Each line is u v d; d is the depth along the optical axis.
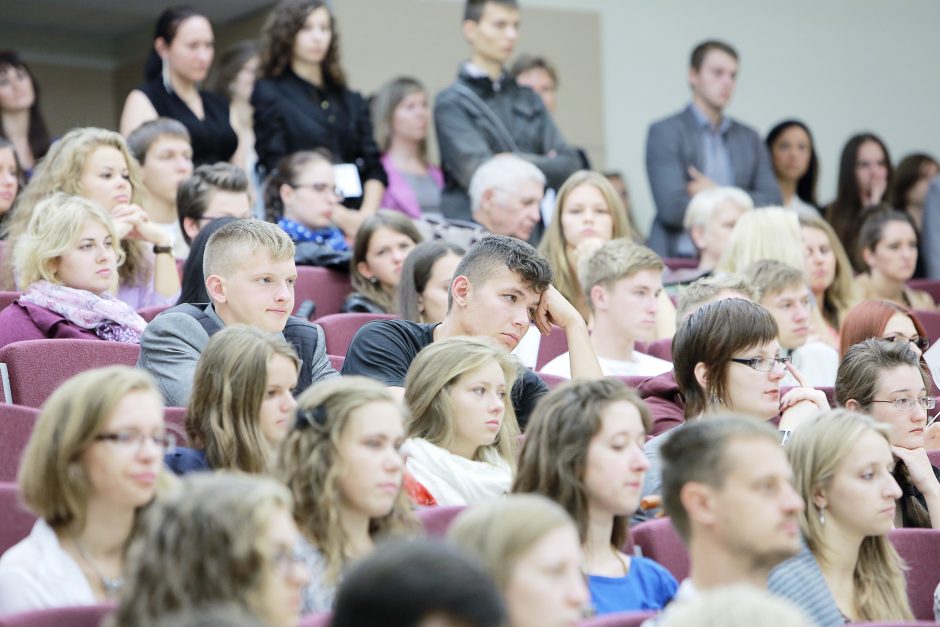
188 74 9.47
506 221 8.80
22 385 5.54
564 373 6.94
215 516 3.12
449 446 5.01
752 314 5.40
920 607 4.81
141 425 3.80
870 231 9.72
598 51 13.30
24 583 3.75
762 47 13.92
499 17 10.00
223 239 5.76
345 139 9.87
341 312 8.23
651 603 4.28
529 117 10.20
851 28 14.28
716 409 5.41
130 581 3.14
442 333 5.98
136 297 7.45
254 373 4.43
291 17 9.70
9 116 10.02
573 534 3.36
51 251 6.41
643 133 13.49
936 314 8.70
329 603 3.86
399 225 8.12
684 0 13.64
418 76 12.65
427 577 2.54
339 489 3.97
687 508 3.88
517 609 3.26
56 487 3.77
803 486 4.56
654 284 7.14
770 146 12.49
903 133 14.49
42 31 13.27
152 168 8.49
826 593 4.43
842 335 7.20
